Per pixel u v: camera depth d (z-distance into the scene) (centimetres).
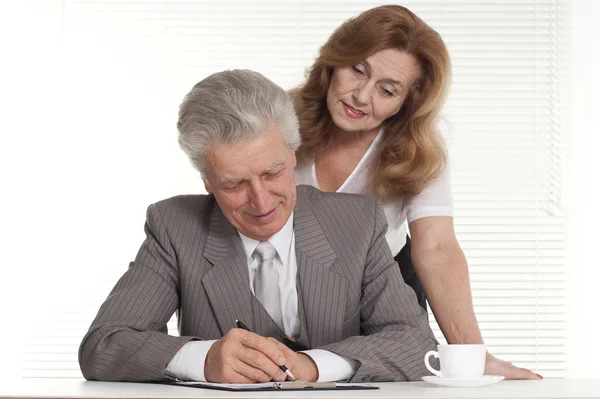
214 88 143
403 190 204
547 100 392
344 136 209
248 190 145
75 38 396
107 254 391
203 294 158
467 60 392
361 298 162
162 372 137
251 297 158
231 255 159
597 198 390
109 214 392
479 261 391
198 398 100
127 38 396
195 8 394
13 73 395
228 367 130
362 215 165
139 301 156
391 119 207
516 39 392
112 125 393
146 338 143
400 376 144
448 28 393
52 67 395
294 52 392
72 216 392
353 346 141
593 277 389
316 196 168
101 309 156
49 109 394
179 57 393
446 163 208
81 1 397
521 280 390
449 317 198
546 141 391
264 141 141
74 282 391
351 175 209
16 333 389
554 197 390
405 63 193
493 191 390
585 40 393
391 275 162
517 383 139
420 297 221
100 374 145
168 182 392
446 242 204
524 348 389
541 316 390
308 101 212
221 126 140
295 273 161
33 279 391
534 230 391
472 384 126
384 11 193
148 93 393
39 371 389
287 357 133
